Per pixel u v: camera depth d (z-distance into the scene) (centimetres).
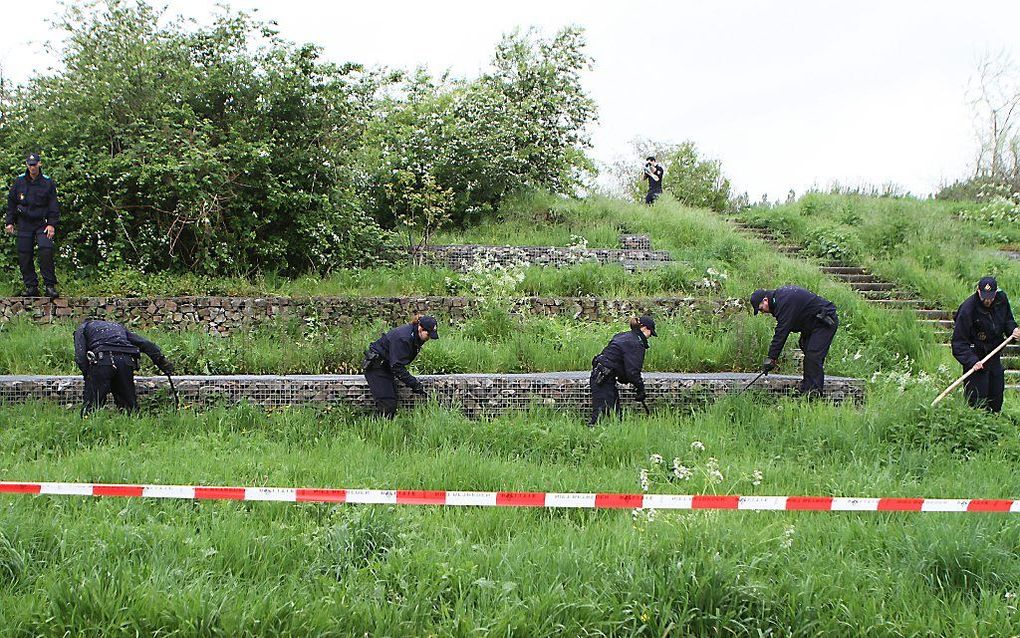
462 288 1307
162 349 995
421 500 489
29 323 1099
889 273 1495
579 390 904
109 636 394
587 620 417
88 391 820
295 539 496
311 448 749
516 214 1798
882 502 500
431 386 895
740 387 927
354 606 417
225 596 415
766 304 941
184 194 1246
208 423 816
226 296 1191
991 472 684
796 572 462
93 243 1259
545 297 1242
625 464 719
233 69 1337
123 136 1263
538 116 2019
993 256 1588
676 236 1725
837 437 772
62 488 489
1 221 1232
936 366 1112
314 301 1194
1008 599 450
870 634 421
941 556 485
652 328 872
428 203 1535
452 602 434
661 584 434
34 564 455
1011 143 2650
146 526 503
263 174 1309
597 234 1645
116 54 1310
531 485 619
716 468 634
